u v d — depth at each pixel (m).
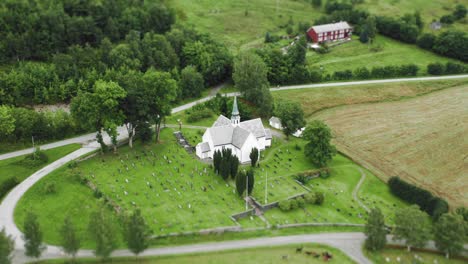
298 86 196.12
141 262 92.94
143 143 141.12
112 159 130.50
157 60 185.88
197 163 132.38
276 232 106.06
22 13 184.38
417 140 154.38
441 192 125.12
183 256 95.50
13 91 151.50
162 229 101.38
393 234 108.12
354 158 143.38
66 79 164.38
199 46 195.38
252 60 175.75
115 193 113.38
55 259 91.56
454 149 148.38
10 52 173.62
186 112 167.62
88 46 177.12
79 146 137.12
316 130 134.25
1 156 128.50
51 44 181.38
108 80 161.38
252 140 134.75
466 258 99.94
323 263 96.19
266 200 116.00
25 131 133.25
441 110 177.62
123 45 181.12
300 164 137.50
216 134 136.12
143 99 131.88
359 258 98.88
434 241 102.06
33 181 116.94
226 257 96.25
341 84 198.75
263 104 168.00
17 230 98.50
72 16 199.12
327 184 128.75
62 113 142.88
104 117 127.06
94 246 95.94
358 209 117.88
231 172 124.62
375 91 193.12
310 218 112.25
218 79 199.00
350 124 166.62
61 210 105.69
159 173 124.88
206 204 112.44
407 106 182.38
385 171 136.25
